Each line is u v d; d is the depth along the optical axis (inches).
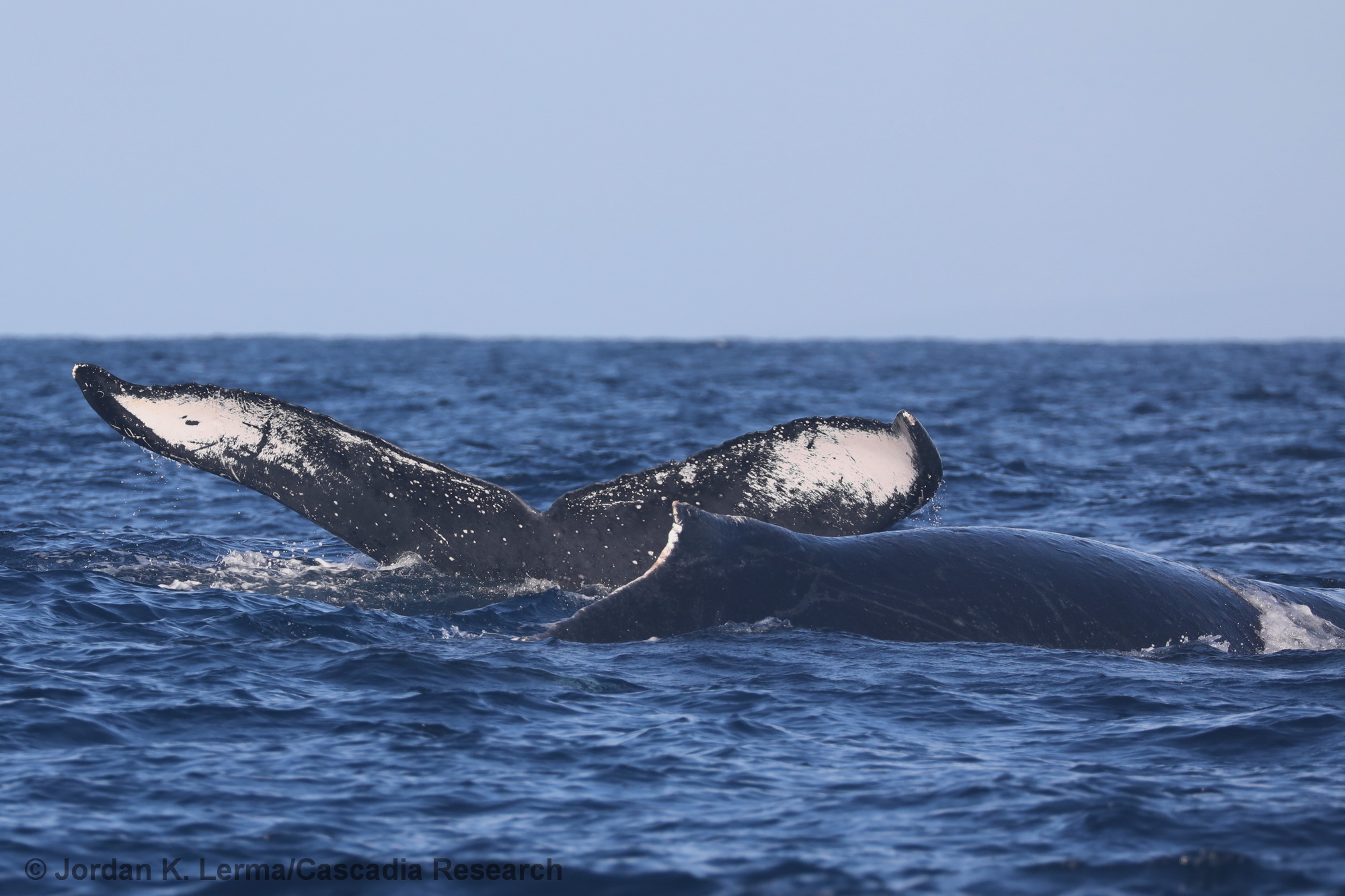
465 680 1461.6
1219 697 1444.4
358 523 1711.4
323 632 1648.6
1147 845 1038.4
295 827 1082.7
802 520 1656.0
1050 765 1234.0
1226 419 6259.8
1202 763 1239.5
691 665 1508.4
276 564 2046.0
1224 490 3634.4
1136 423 6018.7
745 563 1599.4
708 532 1604.3
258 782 1176.2
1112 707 1407.5
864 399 7514.8
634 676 1478.8
